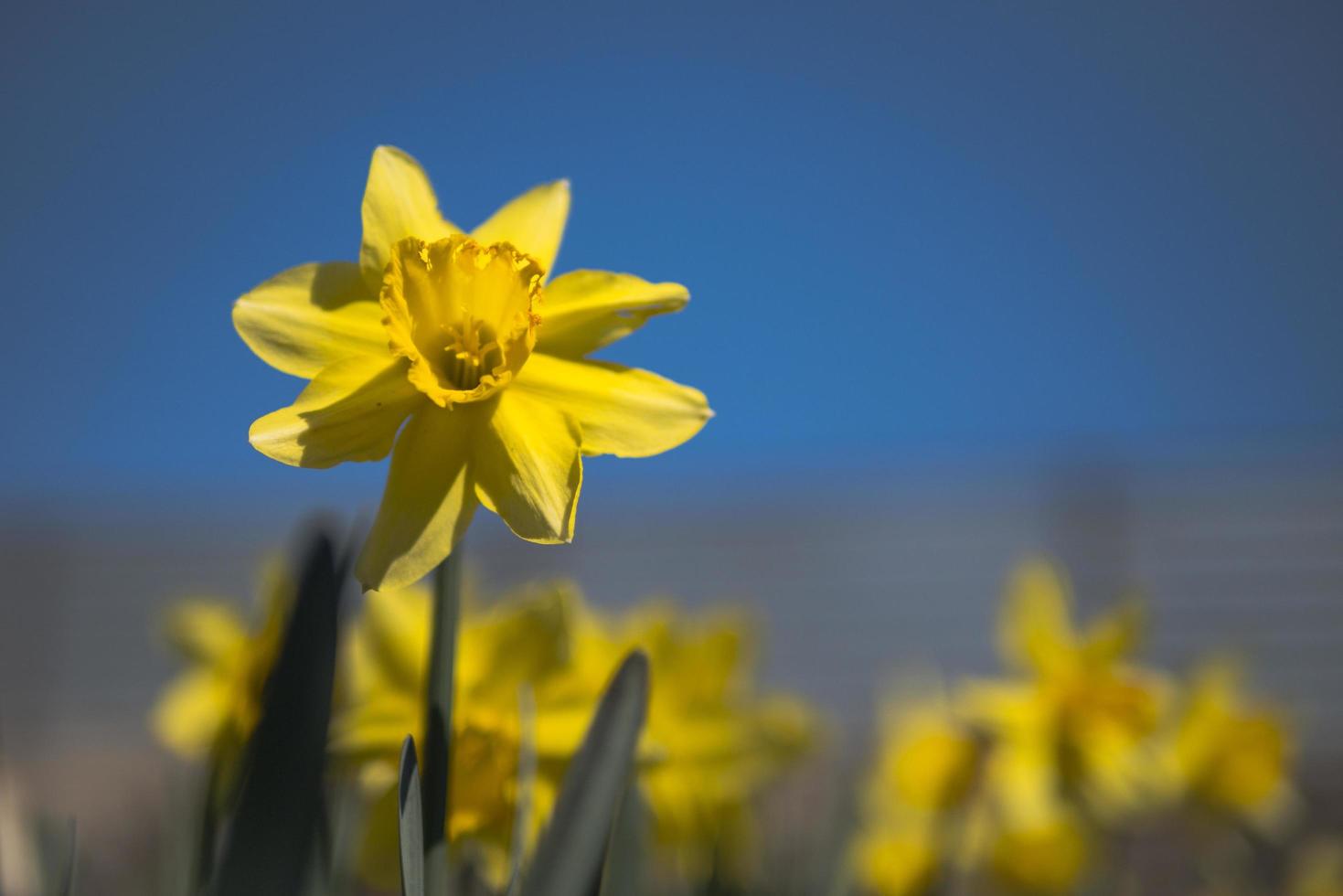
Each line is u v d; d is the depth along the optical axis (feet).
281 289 1.78
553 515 1.73
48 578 11.62
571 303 1.81
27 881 1.78
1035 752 2.62
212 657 2.25
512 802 1.90
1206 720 2.95
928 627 10.93
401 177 1.83
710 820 2.20
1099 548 10.53
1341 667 9.46
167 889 2.00
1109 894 2.69
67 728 10.89
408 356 1.76
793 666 10.90
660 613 2.26
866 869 2.46
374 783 1.91
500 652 1.94
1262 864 3.06
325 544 1.65
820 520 11.53
